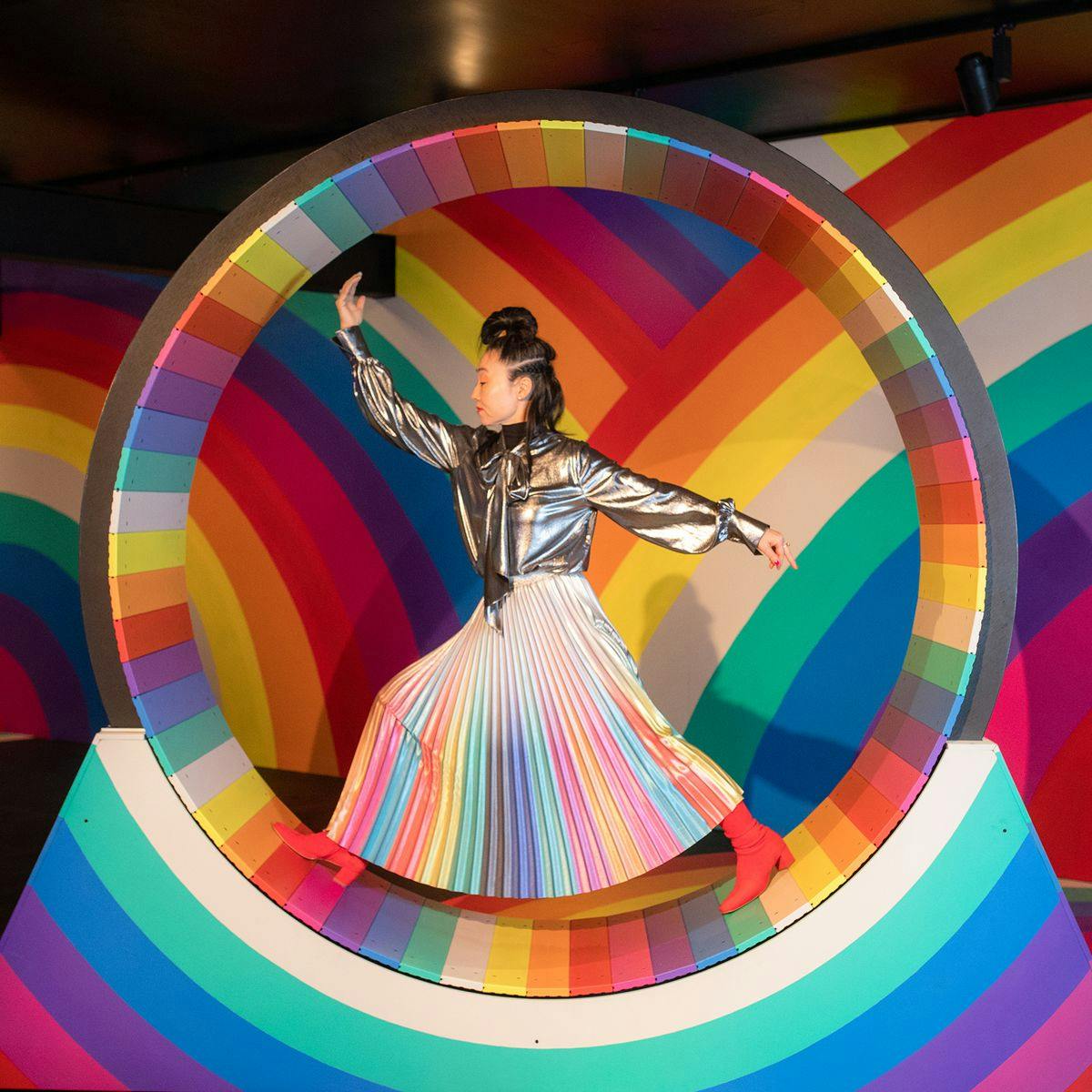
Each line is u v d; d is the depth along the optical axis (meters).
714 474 4.39
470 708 2.70
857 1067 2.29
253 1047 2.41
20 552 6.15
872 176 3.99
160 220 4.30
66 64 3.33
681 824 2.61
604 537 4.68
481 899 3.83
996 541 2.30
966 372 2.28
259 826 2.78
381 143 2.41
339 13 2.91
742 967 2.35
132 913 2.47
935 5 2.84
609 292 4.57
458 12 2.90
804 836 2.82
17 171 4.71
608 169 2.52
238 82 3.52
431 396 4.99
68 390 5.91
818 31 3.06
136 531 2.57
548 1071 2.34
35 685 6.19
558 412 2.82
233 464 5.57
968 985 2.28
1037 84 3.51
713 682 4.47
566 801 2.66
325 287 4.69
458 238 4.88
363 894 2.74
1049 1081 2.25
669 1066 2.33
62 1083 2.43
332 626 5.34
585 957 2.54
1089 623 3.73
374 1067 2.38
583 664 2.69
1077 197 3.66
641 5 2.84
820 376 4.18
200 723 2.80
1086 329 3.68
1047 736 3.82
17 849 4.12
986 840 2.31
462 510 2.78
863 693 4.16
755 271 4.27
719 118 3.91
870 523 4.12
